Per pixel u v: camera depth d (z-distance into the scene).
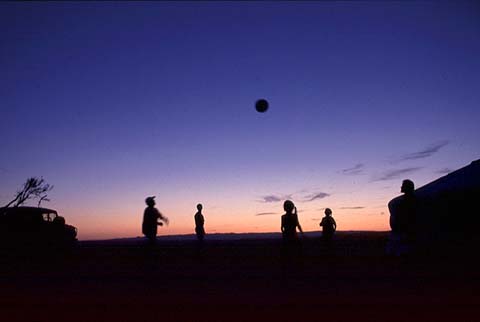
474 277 9.41
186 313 5.84
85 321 5.40
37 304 6.57
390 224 16.44
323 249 16.27
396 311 5.75
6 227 19.77
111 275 10.90
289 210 10.65
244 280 9.50
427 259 14.56
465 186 15.10
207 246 21.41
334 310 5.89
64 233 20.91
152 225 11.59
